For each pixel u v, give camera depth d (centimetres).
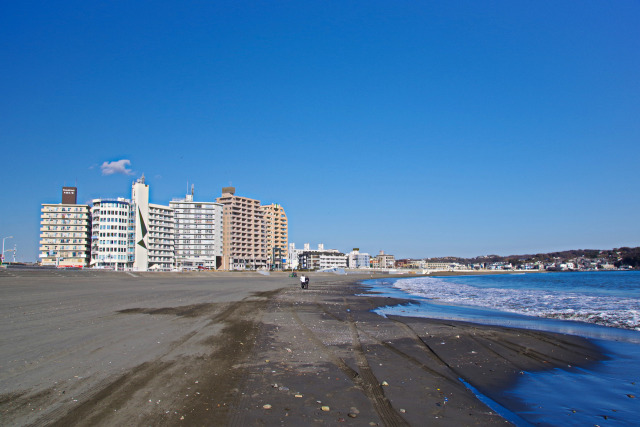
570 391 1122
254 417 839
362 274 19475
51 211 14212
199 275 11919
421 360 1416
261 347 1557
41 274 8694
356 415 873
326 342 1711
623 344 1795
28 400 893
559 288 7188
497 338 1892
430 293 5766
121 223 13625
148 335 1716
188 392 981
